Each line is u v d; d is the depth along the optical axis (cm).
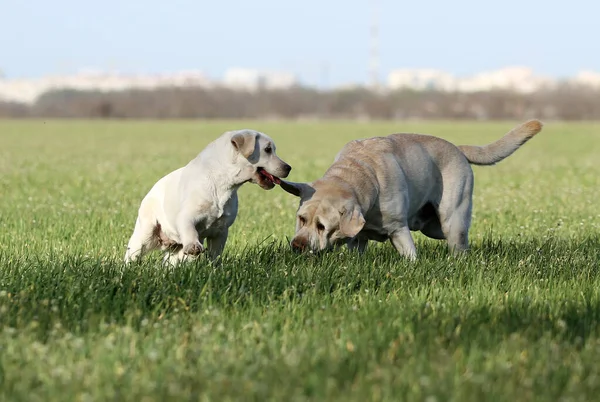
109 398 418
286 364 462
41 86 11856
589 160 2889
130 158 2862
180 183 775
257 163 753
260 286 657
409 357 484
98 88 9862
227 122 7819
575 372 462
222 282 657
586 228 1118
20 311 563
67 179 1969
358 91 9481
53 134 5016
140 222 812
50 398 419
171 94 9225
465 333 527
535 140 4459
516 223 1184
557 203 1474
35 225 1116
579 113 8519
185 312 586
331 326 549
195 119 9150
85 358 483
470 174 853
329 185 741
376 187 765
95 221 1148
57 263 723
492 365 468
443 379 437
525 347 505
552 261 786
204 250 753
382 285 669
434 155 829
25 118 9412
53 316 557
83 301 599
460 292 663
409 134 840
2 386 433
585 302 627
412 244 793
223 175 754
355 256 755
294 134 5041
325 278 676
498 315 575
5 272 694
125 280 661
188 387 432
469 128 5819
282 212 1279
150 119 9131
